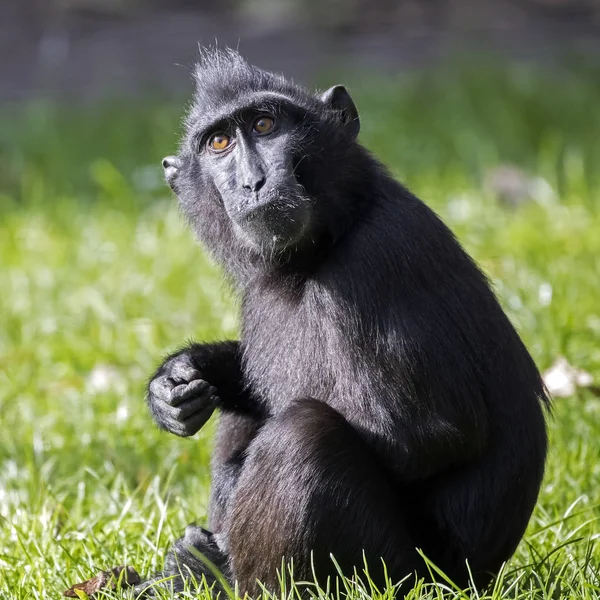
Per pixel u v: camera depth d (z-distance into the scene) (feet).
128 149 136.77
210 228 53.26
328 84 154.61
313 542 43.93
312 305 48.06
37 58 195.62
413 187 111.65
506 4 214.69
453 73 153.38
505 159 123.03
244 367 52.42
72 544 53.06
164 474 63.41
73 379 77.66
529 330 75.20
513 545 48.44
